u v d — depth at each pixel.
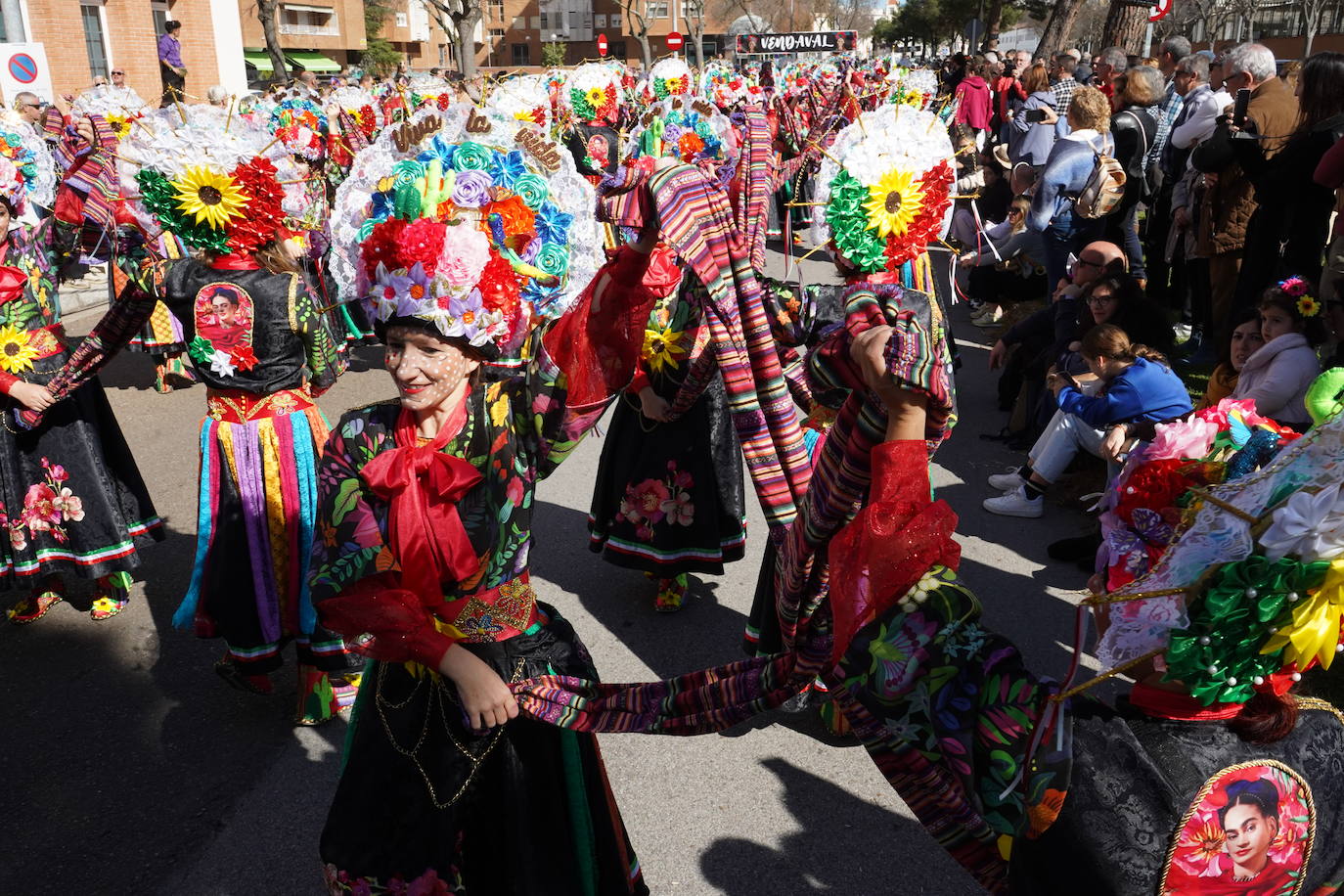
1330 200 5.38
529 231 1.89
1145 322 4.60
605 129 8.20
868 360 1.58
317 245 4.57
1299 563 1.46
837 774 3.26
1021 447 5.91
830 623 1.88
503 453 1.95
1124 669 1.58
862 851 2.92
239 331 3.23
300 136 8.27
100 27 19.27
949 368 3.11
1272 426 1.82
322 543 1.98
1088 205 6.45
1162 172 7.69
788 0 62.19
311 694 3.50
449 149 1.88
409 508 1.88
